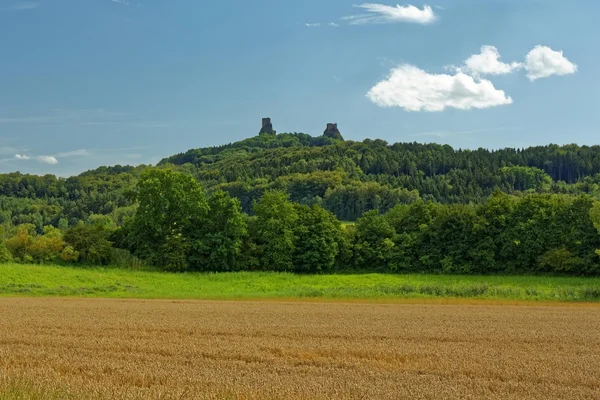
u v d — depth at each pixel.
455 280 72.00
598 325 31.72
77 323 29.80
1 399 12.80
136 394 13.51
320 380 15.95
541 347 23.59
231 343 23.17
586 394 14.95
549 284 67.06
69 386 13.99
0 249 71.88
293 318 33.72
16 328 27.52
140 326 28.64
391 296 52.47
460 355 20.97
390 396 14.19
